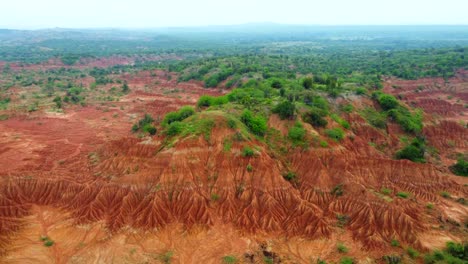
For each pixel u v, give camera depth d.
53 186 39.81
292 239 33.88
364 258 31.33
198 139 40.66
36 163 50.06
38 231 34.50
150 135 48.53
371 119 60.94
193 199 36.72
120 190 37.97
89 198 38.09
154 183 38.06
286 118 48.88
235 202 37.44
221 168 39.12
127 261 30.81
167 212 35.84
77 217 36.34
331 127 50.53
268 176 38.47
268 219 35.59
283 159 43.78
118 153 45.25
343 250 32.22
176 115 50.94
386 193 39.28
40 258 31.02
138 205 36.78
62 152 55.53
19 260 30.75
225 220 35.88
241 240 33.56
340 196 38.72
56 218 36.38
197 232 34.44
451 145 61.78
